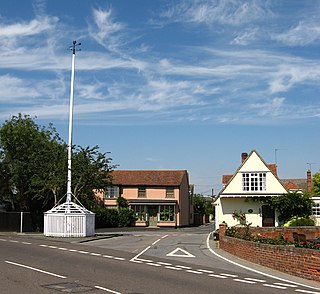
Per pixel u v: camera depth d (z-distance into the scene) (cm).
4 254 2038
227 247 2348
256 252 1878
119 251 2322
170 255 2166
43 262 1777
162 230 5266
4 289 1185
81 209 3434
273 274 1586
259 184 4212
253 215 4188
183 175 6919
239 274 1574
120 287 1253
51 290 1180
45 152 4038
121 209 6253
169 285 1309
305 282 1427
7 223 4309
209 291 1230
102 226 5828
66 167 3841
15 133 4509
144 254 2192
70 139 3581
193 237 3544
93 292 1166
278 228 2989
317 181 6028
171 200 6544
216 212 4288
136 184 6681
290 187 7494
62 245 2623
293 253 1567
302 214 4084
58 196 4134
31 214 4400
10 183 4519
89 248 2462
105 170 3941
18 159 4525
